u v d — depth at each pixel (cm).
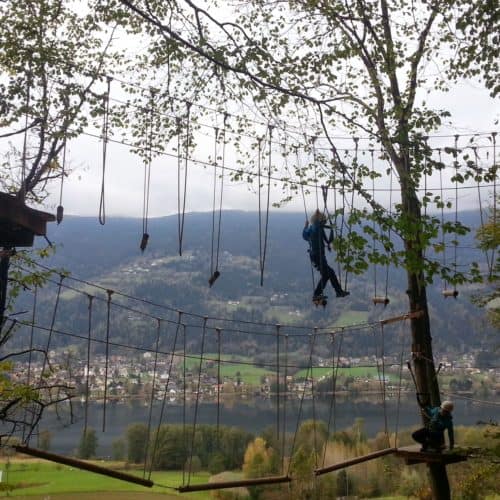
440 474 1427
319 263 1248
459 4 1323
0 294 1179
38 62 1300
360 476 3750
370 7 1486
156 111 1177
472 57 1276
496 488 1769
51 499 4212
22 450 1017
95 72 1316
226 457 4528
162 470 4466
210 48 1134
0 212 863
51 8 1418
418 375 1520
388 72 1480
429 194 1027
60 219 962
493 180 1054
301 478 3616
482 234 1666
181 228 999
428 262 1023
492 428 1897
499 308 1919
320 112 1092
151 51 1339
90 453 4966
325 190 1100
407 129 1195
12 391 1238
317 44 1480
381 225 1019
